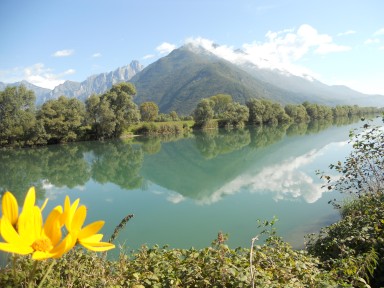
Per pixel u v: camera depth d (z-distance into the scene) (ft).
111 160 131.44
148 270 12.58
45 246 3.01
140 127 243.81
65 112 202.69
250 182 72.69
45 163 130.21
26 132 184.14
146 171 104.27
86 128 216.54
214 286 10.52
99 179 94.73
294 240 34.30
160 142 189.88
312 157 97.71
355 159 23.44
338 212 41.86
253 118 285.64
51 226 3.18
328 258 17.03
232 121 270.46
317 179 66.39
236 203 55.88
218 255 11.84
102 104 209.97
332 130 192.54
